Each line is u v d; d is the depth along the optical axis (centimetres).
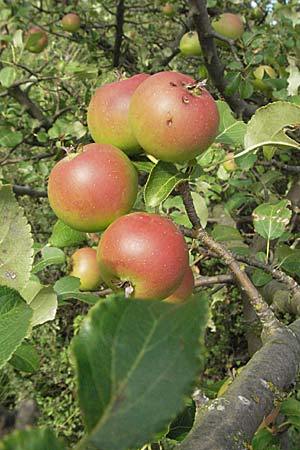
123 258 38
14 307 26
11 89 133
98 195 40
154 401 16
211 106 40
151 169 44
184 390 16
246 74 99
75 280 45
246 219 112
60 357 165
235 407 32
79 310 175
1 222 33
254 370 36
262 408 33
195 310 16
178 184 44
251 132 46
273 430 57
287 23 106
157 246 38
